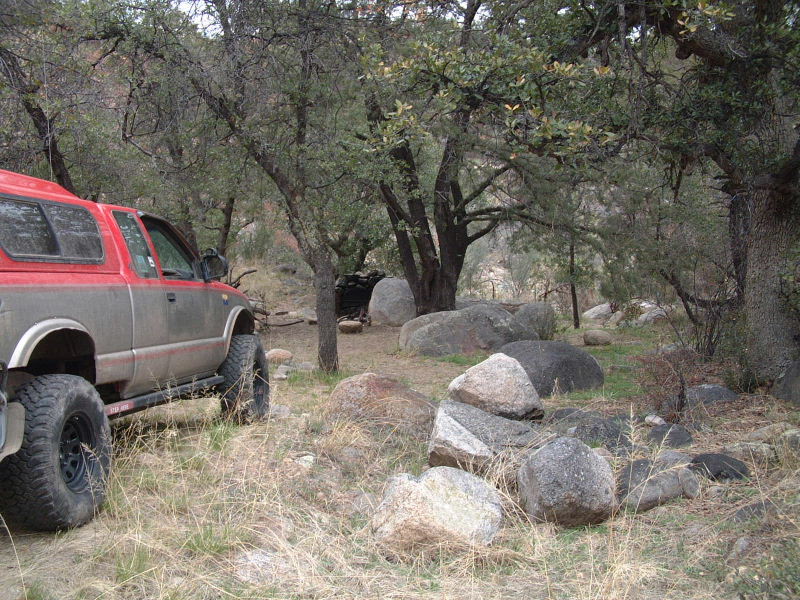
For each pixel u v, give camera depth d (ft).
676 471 16.93
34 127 30.68
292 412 25.84
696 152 27.76
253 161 38.27
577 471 15.39
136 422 23.15
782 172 27.37
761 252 29.30
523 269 83.82
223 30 32.04
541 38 27.50
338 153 34.78
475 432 19.20
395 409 22.98
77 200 17.30
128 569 12.48
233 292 24.31
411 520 13.87
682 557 13.70
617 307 67.05
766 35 25.22
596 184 38.83
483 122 31.83
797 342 28.89
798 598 11.18
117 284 17.30
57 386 14.16
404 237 57.36
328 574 12.98
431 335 48.49
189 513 15.15
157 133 35.12
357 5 34.22
